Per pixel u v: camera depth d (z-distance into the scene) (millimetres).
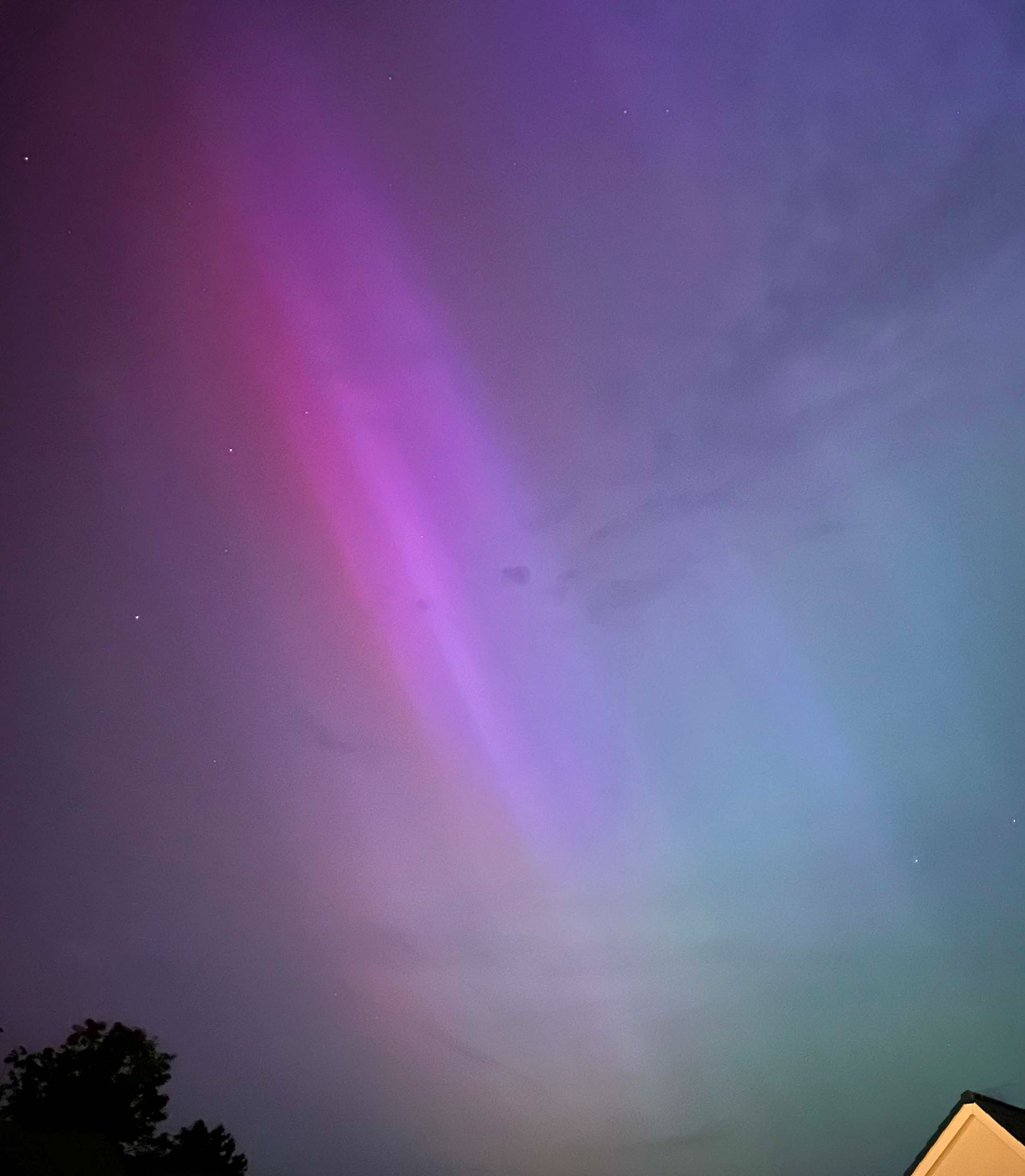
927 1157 11648
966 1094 11656
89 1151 14953
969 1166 11445
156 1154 22594
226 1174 18531
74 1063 22609
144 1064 23203
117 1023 23391
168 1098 23219
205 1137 23234
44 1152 14289
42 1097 22031
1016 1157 11188
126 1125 22547
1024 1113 12195
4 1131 14211
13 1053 22328
